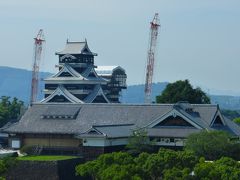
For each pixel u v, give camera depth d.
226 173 145.12
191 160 155.00
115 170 152.62
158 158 155.62
